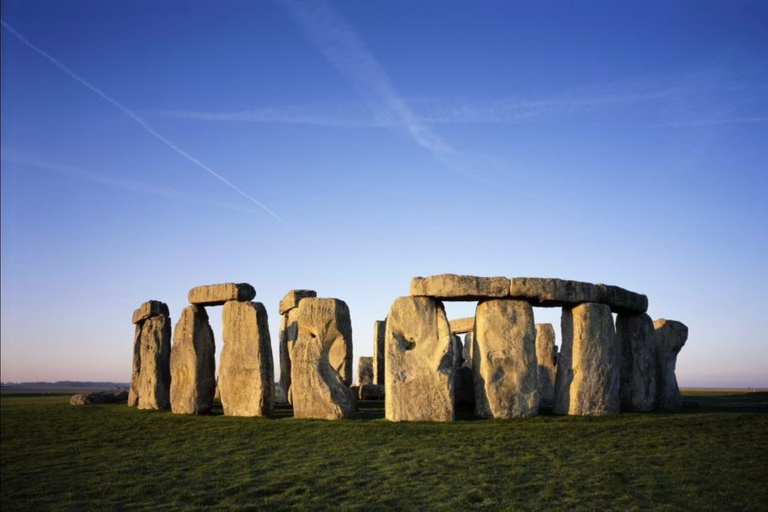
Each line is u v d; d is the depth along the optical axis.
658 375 25.67
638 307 24.17
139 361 29.11
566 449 16.59
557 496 13.30
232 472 15.49
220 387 22.86
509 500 13.12
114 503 13.71
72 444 19.27
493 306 21.17
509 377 20.81
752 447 16.66
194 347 23.83
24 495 14.55
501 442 17.20
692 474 14.53
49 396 50.28
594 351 21.50
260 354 22.03
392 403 20.22
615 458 15.78
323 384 20.89
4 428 22.27
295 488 14.01
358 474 14.90
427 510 12.69
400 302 21.12
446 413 20.05
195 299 23.94
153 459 17.11
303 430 19.00
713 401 29.92
